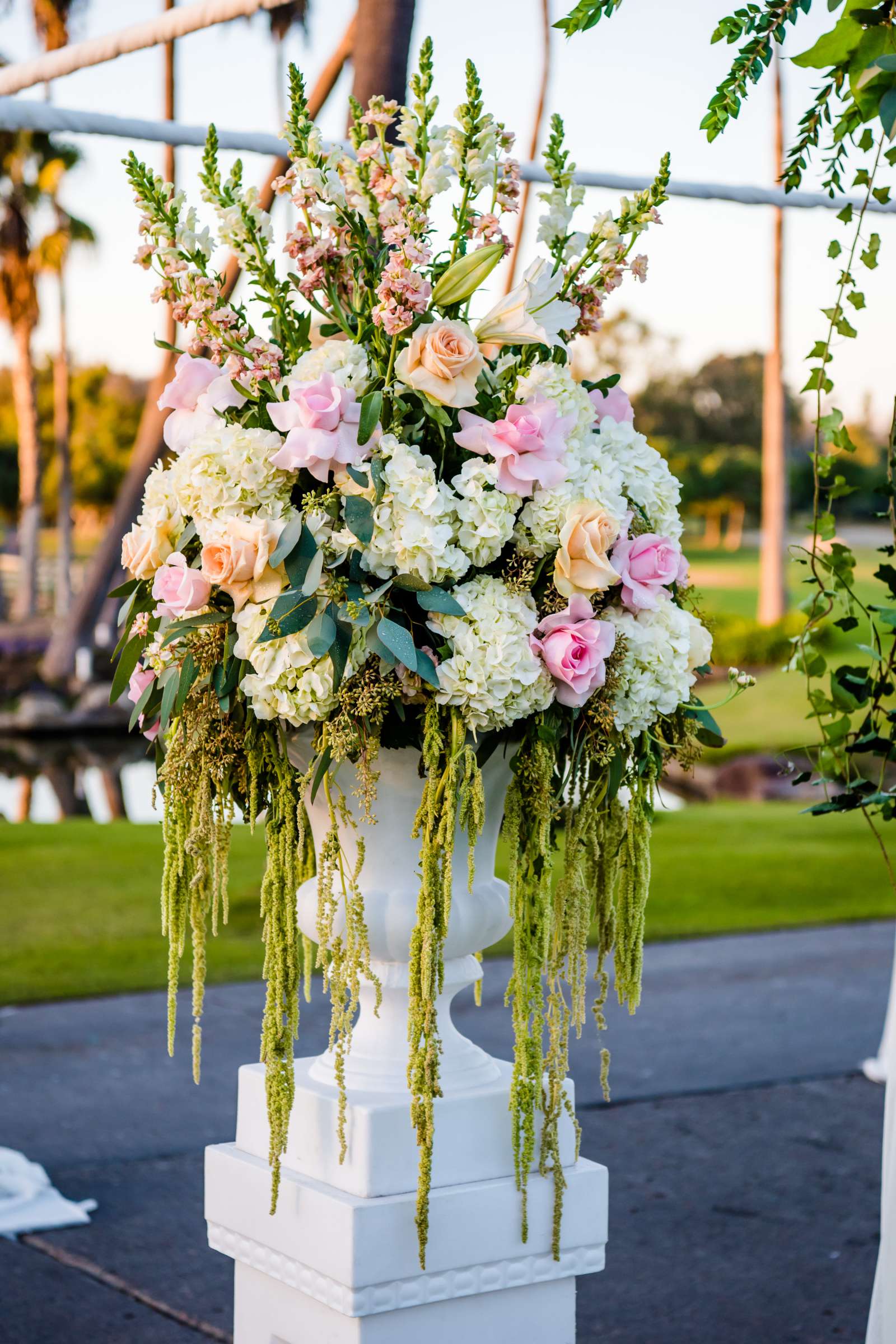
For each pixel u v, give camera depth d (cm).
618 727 154
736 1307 298
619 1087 455
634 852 165
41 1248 321
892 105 160
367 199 156
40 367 4094
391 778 162
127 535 165
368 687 146
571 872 158
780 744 1747
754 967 621
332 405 148
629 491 165
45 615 3422
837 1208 355
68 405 3384
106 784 1638
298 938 164
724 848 925
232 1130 401
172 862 162
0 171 2944
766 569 2725
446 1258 159
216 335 161
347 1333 158
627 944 166
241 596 149
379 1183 158
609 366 4294
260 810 164
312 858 165
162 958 595
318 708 146
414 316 152
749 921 711
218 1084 441
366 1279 155
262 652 146
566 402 159
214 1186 178
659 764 167
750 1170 382
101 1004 531
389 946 166
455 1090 167
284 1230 166
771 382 2695
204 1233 330
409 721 154
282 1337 170
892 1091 188
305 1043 473
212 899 162
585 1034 515
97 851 853
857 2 181
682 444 4328
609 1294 306
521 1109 158
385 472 148
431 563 147
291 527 146
